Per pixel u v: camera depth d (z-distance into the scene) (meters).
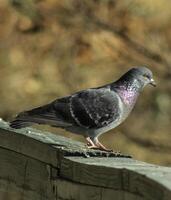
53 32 12.80
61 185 5.12
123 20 12.96
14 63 12.74
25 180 5.73
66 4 12.80
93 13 12.93
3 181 6.11
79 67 12.89
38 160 5.54
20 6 12.55
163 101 13.36
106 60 12.99
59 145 5.55
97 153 5.25
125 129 13.31
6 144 6.05
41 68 12.78
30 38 12.76
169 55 13.31
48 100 12.70
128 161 5.10
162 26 13.06
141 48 13.15
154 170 4.29
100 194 4.57
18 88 12.70
